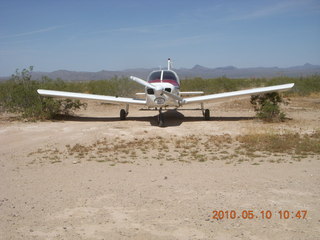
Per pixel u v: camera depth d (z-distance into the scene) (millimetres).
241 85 29688
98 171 6066
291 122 11594
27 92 13688
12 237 3459
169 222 3799
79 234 3518
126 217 3957
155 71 12117
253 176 5586
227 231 3551
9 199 4629
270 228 3611
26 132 10148
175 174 5789
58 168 6324
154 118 13422
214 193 4754
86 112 15820
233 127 10773
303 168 6055
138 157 7172
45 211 4172
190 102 11961
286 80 24875
